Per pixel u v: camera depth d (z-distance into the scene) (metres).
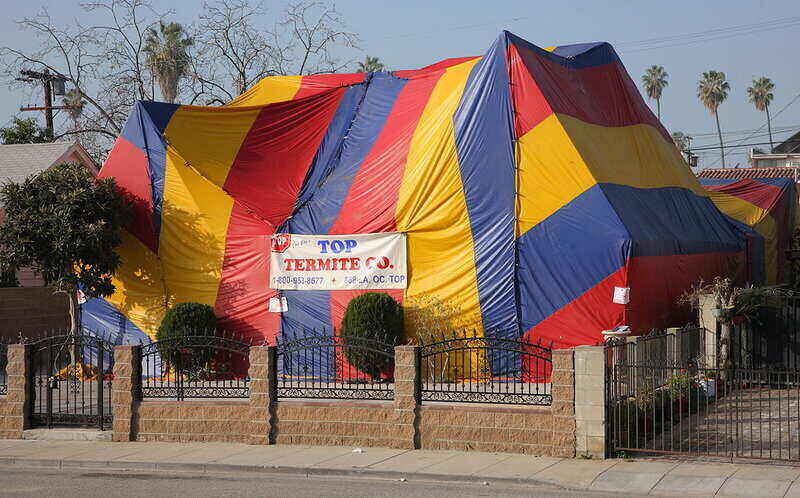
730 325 20.55
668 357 18.16
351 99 25.95
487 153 22.05
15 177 32.84
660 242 21.80
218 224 24.03
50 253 23.42
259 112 25.97
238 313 23.59
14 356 17.73
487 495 11.88
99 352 17.36
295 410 15.82
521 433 14.30
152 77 49.34
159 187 24.55
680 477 12.30
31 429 17.61
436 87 24.48
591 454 13.71
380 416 15.27
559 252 20.98
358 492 12.30
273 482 13.27
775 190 33.06
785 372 13.39
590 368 13.79
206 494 12.41
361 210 23.06
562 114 22.39
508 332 21.22
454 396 15.20
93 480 13.78
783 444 14.39
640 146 25.27
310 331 22.95
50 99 45.09
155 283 24.47
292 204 24.22
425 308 21.97
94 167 37.12
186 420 16.50
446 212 22.09
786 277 33.16
